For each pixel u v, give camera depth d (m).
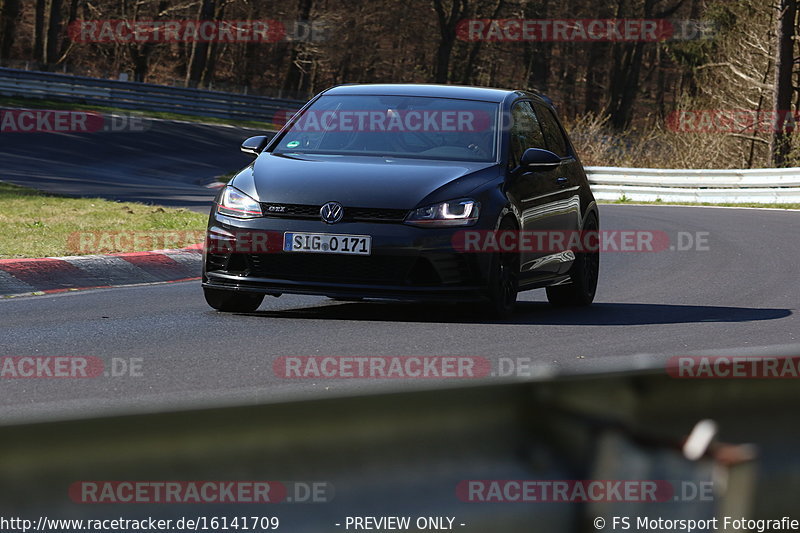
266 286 25.16
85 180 77.06
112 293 30.83
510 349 21.80
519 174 27.61
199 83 199.12
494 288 25.64
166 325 24.44
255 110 159.88
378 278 24.77
